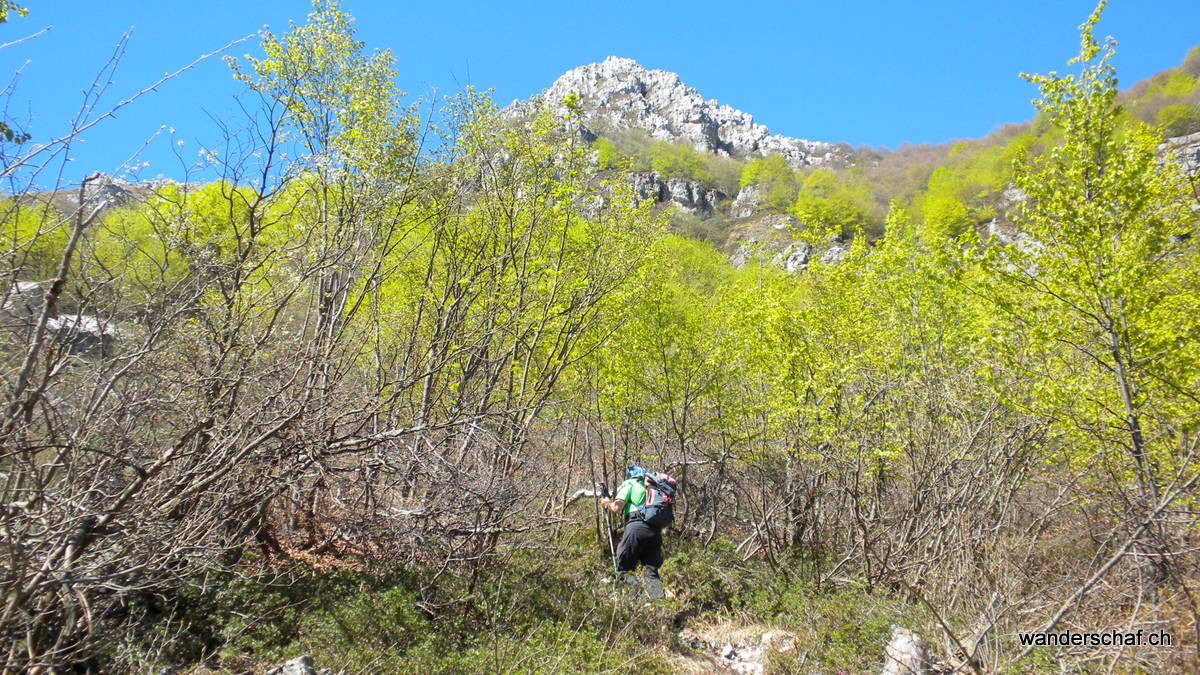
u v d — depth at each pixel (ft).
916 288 29.30
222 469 14.25
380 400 19.85
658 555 26.08
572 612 21.38
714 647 22.36
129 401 13.34
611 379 35.60
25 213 11.82
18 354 12.04
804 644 21.12
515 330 28.09
